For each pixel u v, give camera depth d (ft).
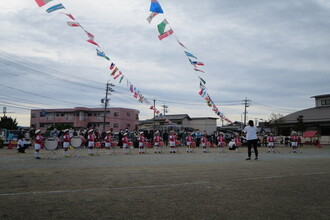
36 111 163.02
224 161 33.22
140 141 52.31
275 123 135.33
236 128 164.55
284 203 12.64
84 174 20.66
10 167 25.17
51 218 10.14
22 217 10.18
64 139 40.11
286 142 105.09
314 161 34.06
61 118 158.81
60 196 13.37
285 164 29.71
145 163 29.86
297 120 124.98
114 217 10.36
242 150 69.41
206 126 168.04
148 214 10.77
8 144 70.44
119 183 16.97
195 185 16.51
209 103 53.47
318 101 136.26
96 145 46.26
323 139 122.72
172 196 13.66
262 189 15.58
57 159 35.37
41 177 19.08
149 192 14.47
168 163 29.99
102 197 13.28
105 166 26.37
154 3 33.09
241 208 11.74
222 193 14.46
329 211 11.51
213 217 10.52
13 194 13.67
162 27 35.94
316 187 16.33
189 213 10.95
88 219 10.11
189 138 58.23
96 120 157.28
